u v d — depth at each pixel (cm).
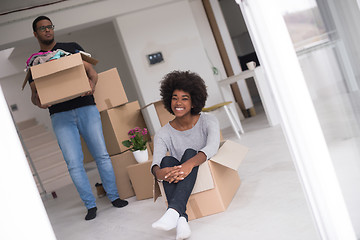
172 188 210
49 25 296
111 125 346
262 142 409
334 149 124
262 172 284
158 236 213
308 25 125
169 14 643
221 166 234
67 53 284
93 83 304
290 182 240
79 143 305
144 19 628
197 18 702
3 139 98
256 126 544
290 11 123
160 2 624
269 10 120
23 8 529
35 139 794
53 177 633
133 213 283
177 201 198
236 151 233
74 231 283
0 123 98
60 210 388
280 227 177
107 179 317
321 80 125
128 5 602
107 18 597
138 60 626
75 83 275
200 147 242
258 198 227
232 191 245
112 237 239
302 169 124
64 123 299
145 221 253
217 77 705
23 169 99
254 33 121
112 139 350
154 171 219
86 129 307
